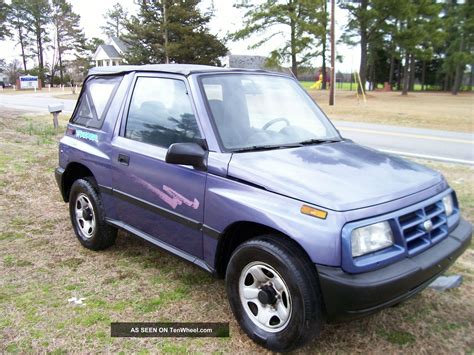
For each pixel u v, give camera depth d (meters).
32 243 4.88
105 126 4.43
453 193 3.49
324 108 24.52
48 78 78.25
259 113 3.79
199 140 3.47
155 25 39.84
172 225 3.68
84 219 4.76
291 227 2.76
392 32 35.94
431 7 36.72
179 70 3.82
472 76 58.78
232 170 3.17
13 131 12.88
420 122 17.38
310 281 2.75
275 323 3.00
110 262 4.43
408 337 3.23
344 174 3.07
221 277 3.47
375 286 2.59
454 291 3.88
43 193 6.78
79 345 3.10
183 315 3.49
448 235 3.21
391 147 11.15
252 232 3.26
